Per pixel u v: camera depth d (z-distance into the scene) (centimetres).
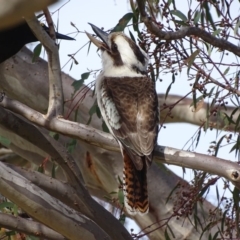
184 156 809
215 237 1046
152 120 892
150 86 949
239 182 775
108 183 1395
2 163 907
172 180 1362
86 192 970
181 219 1329
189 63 951
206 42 987
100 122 1298
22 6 392
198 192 1041
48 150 945
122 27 1025
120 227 983
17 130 929
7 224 947
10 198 907
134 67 988
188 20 1000
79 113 1302
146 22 845
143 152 848
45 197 913
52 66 873
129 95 923
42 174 952
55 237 959
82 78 1038
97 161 1381
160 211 1341
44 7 399
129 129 876
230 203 1056
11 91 1368
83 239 934
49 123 866
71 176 958
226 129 1070
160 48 1011
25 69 1348
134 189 870
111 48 1006
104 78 973
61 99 877
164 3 997
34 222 959
